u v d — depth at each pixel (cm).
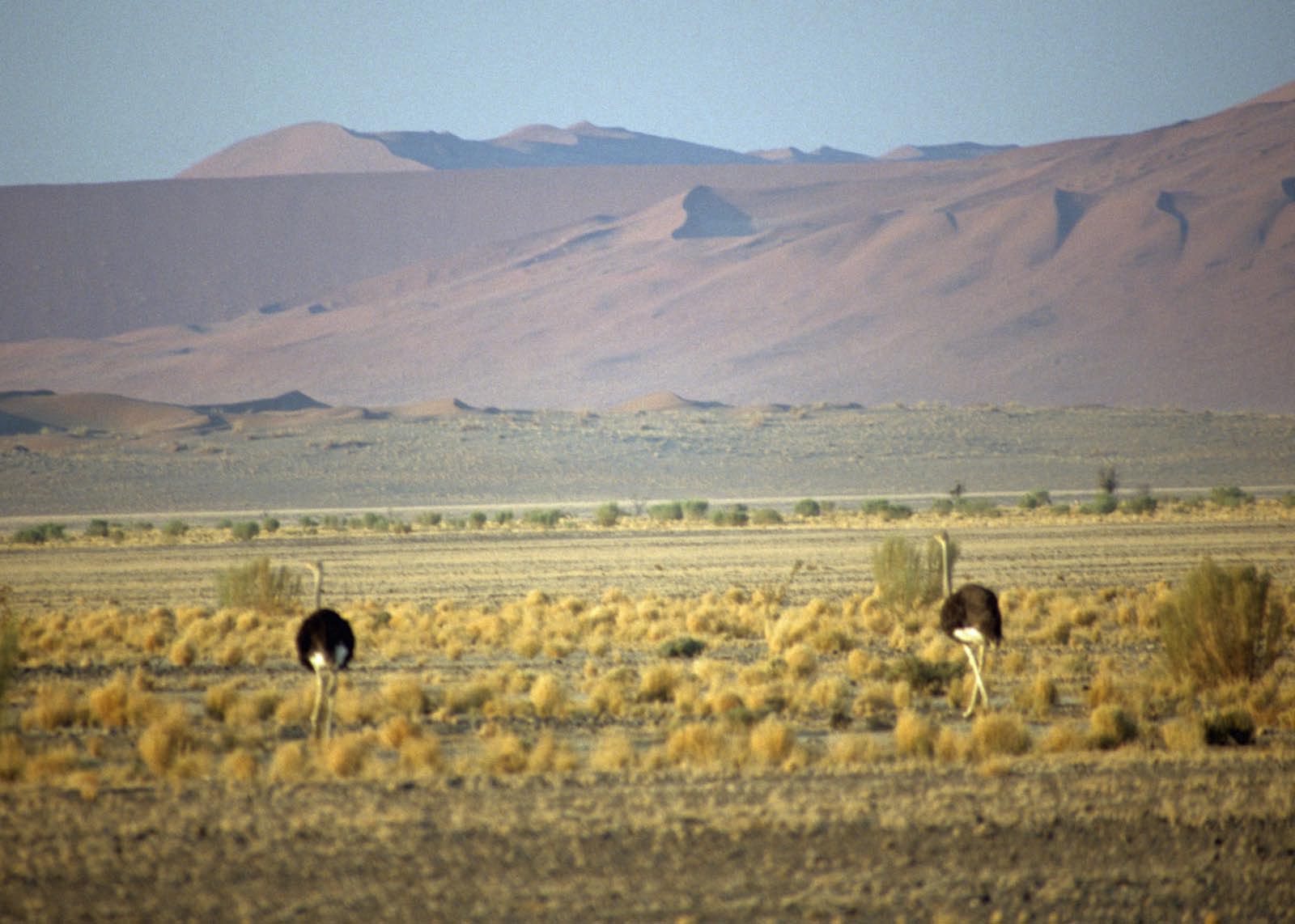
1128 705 6850
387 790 4738
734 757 5300
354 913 3434
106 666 8900
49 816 4347
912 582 11662
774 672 8125
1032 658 9081
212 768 5188
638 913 3462
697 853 3972
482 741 6047
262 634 10319
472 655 9450
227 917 3403
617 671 7938
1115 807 4531
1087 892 3675
